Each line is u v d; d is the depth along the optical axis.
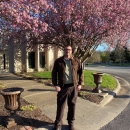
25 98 6.25
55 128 3.76
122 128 4.07
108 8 7.17
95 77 7.32
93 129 3.99
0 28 6.64
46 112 4.84
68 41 8.77
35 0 4.85
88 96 6.68
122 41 9.69
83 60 10.29
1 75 13.33
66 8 6.86
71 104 3.78
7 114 4.46
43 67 17.25
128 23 7.72
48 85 8.94
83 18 7.29
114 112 5.21
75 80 3.78
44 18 7.93
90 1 6.53
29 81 10.31
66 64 3.76
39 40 9.73
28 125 3.88
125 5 7.33
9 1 4.58
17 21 4.48
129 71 20.45
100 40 8.89
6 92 3.62
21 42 10.58
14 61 15.38
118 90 8.48
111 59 49.84
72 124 3.82
